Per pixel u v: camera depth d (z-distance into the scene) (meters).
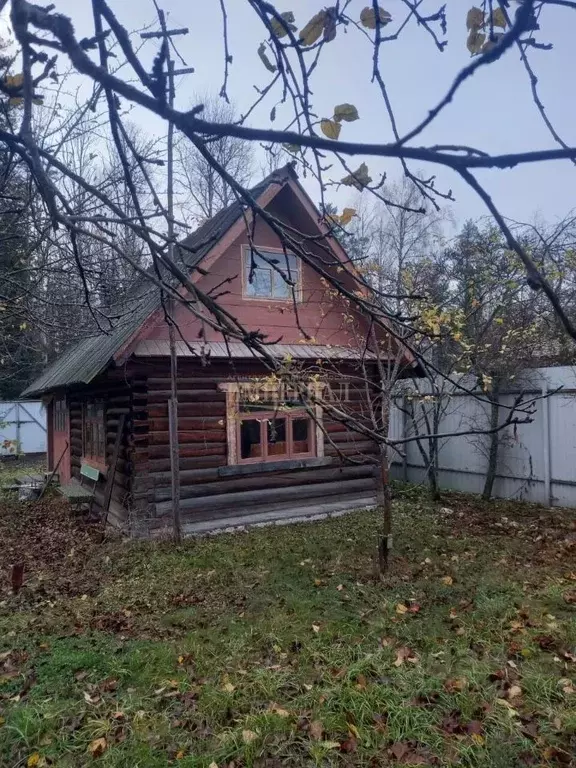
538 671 3.96
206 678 3.99
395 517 8.68
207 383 7.98
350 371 8.86
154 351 7.26
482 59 0.77
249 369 8.21
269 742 3.24
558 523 8.12
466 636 4.51
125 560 6.63
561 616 4.87
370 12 1.40
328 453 9.10
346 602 5.27
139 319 6.89
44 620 5.04
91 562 6.70
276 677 3.90
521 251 0.82
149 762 3.13
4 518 9.46
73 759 3.21
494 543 7.21
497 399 9.65
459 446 10.79
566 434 9.01
